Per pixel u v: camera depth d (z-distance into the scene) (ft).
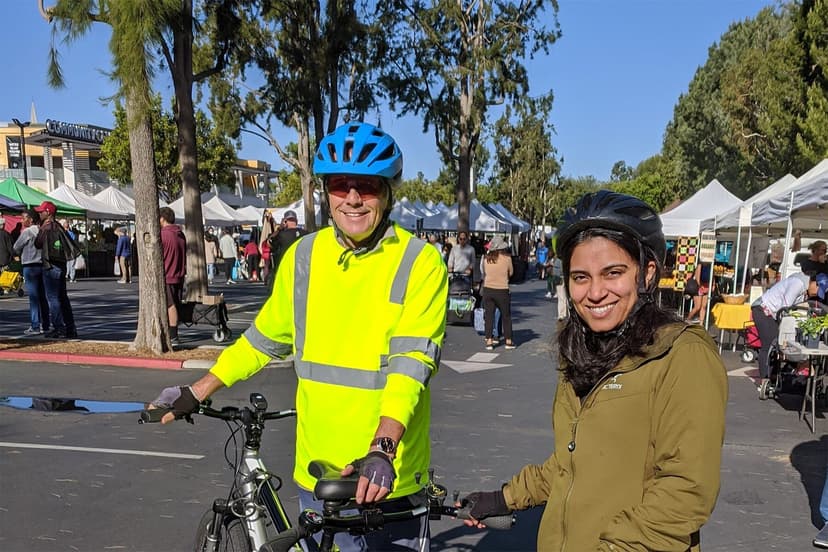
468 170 69.41
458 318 43.45
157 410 7.13
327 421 6.51
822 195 26.07
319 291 6.64
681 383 4.46
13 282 55.57
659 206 168.04
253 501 7.61
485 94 66.44
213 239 84.28
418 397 5.95
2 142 162.61
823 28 67.41
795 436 19.03
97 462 15.67
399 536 6.59
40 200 69.97
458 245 46.06
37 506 13.05
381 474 5.14
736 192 116.47
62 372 25.77
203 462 15.76
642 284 4.91
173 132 116.98
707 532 12.51
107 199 87.20
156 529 12.08
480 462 16.16
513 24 64.59
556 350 5.47
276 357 7.40
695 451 4.33
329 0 47.93
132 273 79.97
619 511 4.64
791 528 12.73
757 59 97.30
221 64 42.14
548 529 5.05
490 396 23.47
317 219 84.23
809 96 67.62
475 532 12.47
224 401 21.53
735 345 34.94
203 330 36.86
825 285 24.86
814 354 19.13
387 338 6.40
